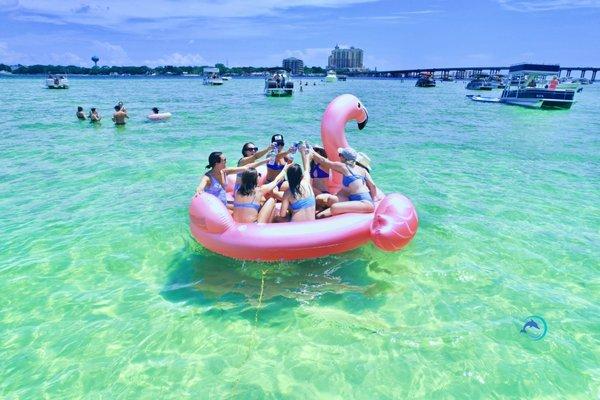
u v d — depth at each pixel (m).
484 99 35.78
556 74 30.08
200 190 4.92
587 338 3.63
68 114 20.92
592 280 4.65
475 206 7.08
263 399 2.96
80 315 3.92
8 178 8.63
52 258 5.03
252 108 26.75
